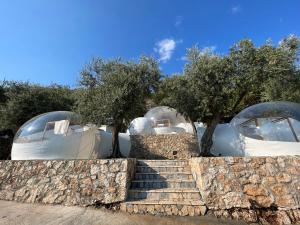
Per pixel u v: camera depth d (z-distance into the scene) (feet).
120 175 26.21
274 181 24.70
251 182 24.64
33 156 35.04
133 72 43.01
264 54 38.50
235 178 24.86
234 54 39.27
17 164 30.68
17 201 27.73
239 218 22.43
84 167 27.78
